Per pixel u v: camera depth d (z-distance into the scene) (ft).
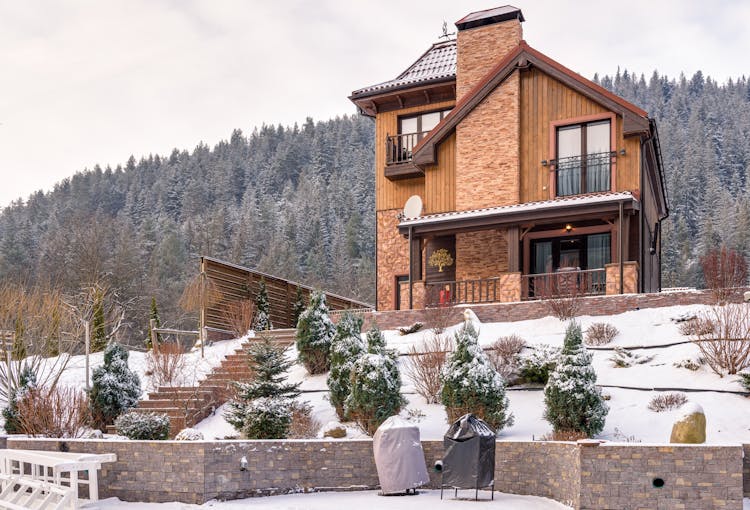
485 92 87.15
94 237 181.37
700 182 352.90
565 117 83.92
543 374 58.70
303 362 67.41
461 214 80.33
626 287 72.64
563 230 83.51
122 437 54.85
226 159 484.33
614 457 40.27
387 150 97.55
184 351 80.43
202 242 292.20
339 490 49.93
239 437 56.34
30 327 82.33
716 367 54.75
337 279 277.23
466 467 44.50
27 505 48.47
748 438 46.06
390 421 48.60
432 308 73.20
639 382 55.83
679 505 39.06
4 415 64.75
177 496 47.62
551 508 41.78
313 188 411.75
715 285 65.05
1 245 248.73
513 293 77.41
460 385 52.08
